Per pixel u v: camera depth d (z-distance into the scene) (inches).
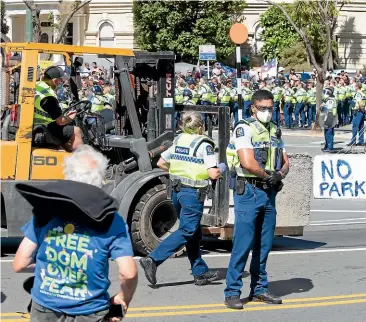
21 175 479.8
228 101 1553.9
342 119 1740.9
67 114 479.2
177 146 430.9
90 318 221.5
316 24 1747.0
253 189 383.9
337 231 646.5
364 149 1273.4
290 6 1781.5
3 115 496.1
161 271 476.4
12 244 549.3
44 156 483.2
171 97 506.6
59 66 499.8
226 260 511.5
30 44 477.1
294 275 474.3
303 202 539.5
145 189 492.7
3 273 460.1
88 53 492.1
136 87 515.8
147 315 383.2
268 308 398.6
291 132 1600.6
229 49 2096.5
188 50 2064.5
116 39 2210.9
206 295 422.9
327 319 382.0
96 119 501.4
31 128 479.8
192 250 442.0
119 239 221.9
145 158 487.2
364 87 1555.1
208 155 423.5
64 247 221.5
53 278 222.8
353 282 458.6
